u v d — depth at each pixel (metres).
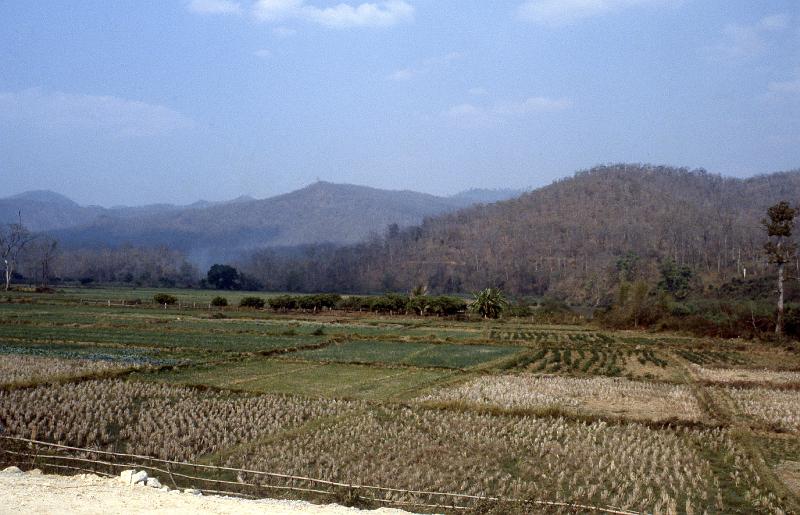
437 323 94.69
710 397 39.69
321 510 17.50
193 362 50.06
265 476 22.52
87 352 53.84
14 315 83.94
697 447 28.20
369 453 26.08
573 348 67.06
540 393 40.25
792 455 27.31
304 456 25.42
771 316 77.88
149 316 90.12
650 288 130.25
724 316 83.50
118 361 48.56
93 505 16.50
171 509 16.61
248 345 62.31
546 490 22.44
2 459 23.34
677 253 158.75
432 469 24.23
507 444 28.34
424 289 114.12
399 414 33.59
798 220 159.38
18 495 16.92
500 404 36.16
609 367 54.19
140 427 28.61
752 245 150.25
